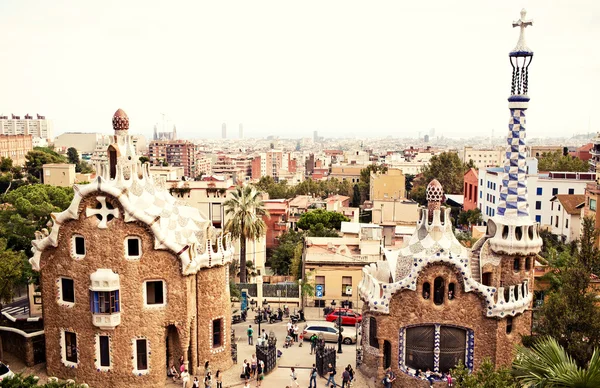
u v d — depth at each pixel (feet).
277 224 327.26
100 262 134.82
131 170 141.69
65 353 142.41
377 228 234.58
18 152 594.65
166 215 144.66
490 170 409.08
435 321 139.85
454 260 137.28
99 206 136.05
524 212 144.25
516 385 89.61
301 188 556.10
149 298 139.03
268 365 150.61
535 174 380.99
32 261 140.67
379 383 141.59
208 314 148.46
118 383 137.69
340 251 222.07
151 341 137.90
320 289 215.92
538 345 91.40
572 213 324.39
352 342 177.27
